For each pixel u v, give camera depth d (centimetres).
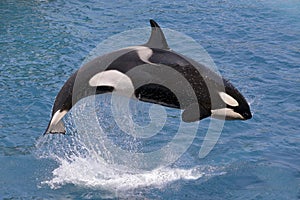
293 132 2297
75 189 1909
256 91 2661
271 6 4047
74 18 3750
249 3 4109
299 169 2014
